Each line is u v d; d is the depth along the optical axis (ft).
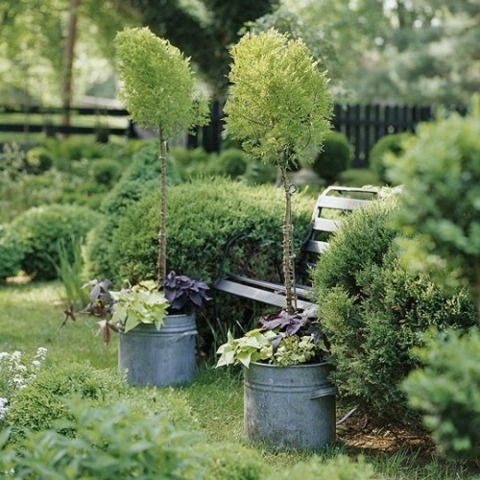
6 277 30.30
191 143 51.49
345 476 8.78
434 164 7.36
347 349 12.66
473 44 55.77
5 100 71.77
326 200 18.48
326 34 31.68
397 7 75.61
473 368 7.41
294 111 13.61
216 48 47.57
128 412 9.02
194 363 17.17
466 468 12.27
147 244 18.39
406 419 12.23
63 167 49.34
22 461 8.62
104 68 77.46
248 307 18.99
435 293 11.85
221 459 9.43
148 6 50.08
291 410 13.01
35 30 70.28
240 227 18.58
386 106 55.72
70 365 12.80
